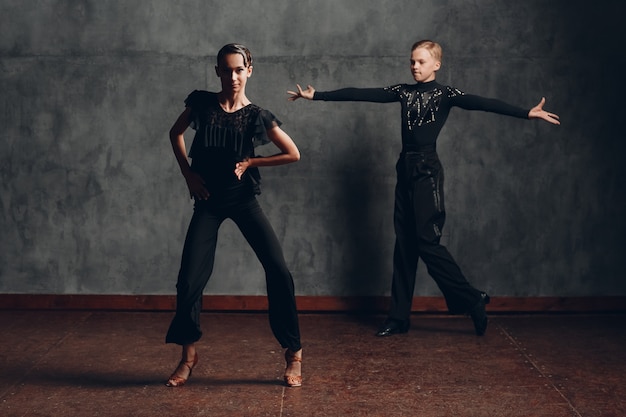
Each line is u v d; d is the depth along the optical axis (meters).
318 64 5.28
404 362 4.39
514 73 5.27
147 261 5.42
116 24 5.27
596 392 3.92
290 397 3.86
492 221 5.37
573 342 4.76
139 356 4.48
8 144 5.36
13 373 4.19
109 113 5.32
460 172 5.34
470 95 4.74
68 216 5.40
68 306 5.43
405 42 5.26
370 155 5.34
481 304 4.85
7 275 5.44
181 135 3.91
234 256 5.41
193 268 3.85
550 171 5.33
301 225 5.39
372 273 5.41
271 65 5.29
